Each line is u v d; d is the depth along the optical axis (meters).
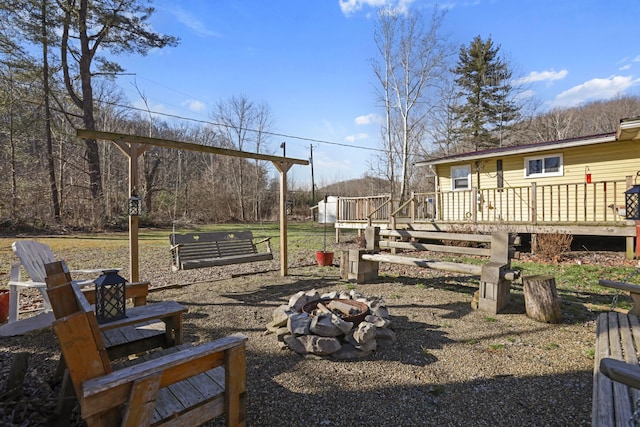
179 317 2.55
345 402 2.19
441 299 4.60
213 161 31.81
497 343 3.11
